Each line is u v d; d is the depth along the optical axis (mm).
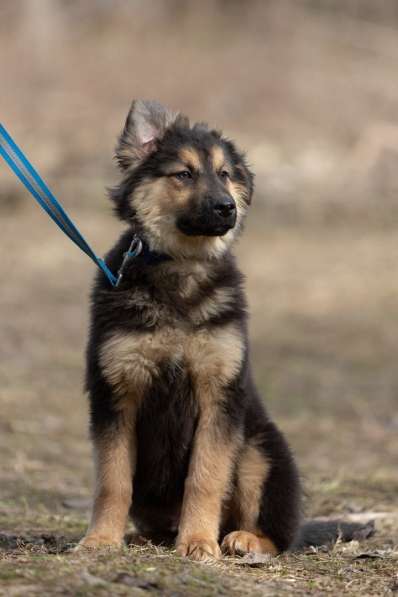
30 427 13172
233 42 37969
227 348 7512
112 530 7266
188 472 7543
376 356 18188
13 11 37750
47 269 23703
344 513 9812
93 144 31359
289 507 7844
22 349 17672
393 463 12414
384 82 35500
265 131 32594
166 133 8281
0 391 14789
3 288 22156
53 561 6250
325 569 7012
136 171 8148
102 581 5867
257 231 26891
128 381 7500
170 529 8164
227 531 7977
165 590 5895
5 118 32750
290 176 30094
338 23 40031
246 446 7824
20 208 28062
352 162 31156
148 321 7488
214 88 34438
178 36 38094
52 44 36844
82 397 15031
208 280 7727
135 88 34312
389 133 32281
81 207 27984
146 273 7688
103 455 7473
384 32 39406
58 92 34344
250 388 7910
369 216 28156
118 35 37625
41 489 10617
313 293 22094
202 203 7832
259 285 22672
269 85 34531
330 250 25375
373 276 23250
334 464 12250
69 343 18453
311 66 36156
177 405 7590
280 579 6559
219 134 8523
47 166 30219
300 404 15281
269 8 40344
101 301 7617
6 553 6895
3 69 34906
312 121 33438
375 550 7887
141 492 7871
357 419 14633
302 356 18062
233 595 5973
